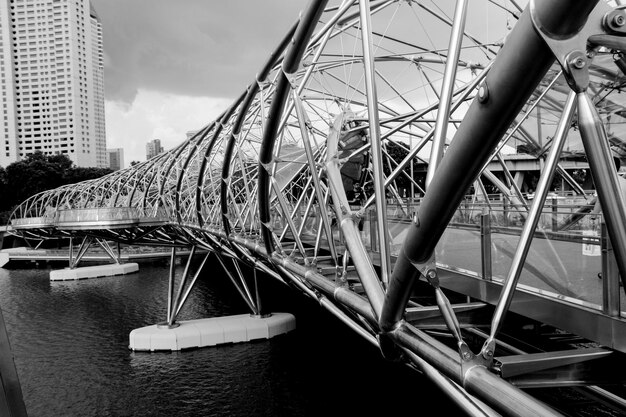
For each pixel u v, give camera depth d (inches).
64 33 7854.3
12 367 216.7
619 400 324.8
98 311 2052.2
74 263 3191.4
